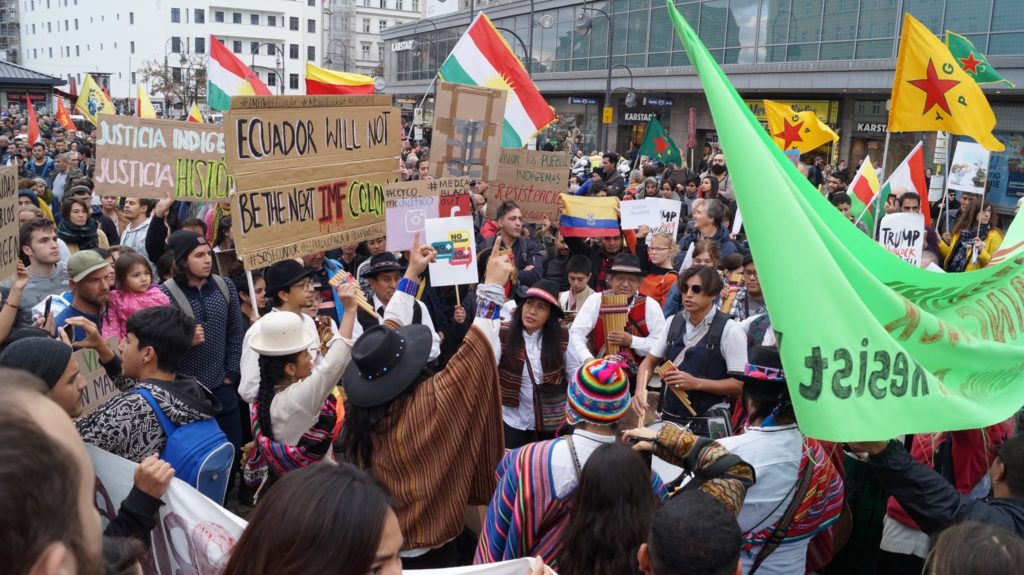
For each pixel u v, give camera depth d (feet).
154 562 10.16
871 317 8.96
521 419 18.42
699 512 8.13
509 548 10.78
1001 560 7.18
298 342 12.89
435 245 20.36
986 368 10.76
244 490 19.08
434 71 174.60
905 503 10.12
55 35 403.75
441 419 11.70
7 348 9.96
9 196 14.37
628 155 94.22
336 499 6.15
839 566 14.44
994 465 10.46
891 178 32.58
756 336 18.78
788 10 93.50
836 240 9.59
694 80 107.24
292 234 17.98
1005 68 71.56
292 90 343.05
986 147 24.95
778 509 11.24
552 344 18.04
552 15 136.05
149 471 9.46
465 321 22.85
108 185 23.86
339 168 18.86
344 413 14.20
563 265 28.02
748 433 11.55
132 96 342.64
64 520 3.70
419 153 83.92
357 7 370.12
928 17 78.43
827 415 8.66
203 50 329.52
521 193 31.17
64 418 4.11
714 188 48.75
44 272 20.45
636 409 17.71
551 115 31.19
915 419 9.15
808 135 42.32
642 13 116.37
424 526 11.81
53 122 134.51
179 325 11.48
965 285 11.64
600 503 9.66
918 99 24.97
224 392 18.95
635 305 19.84
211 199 25.16
